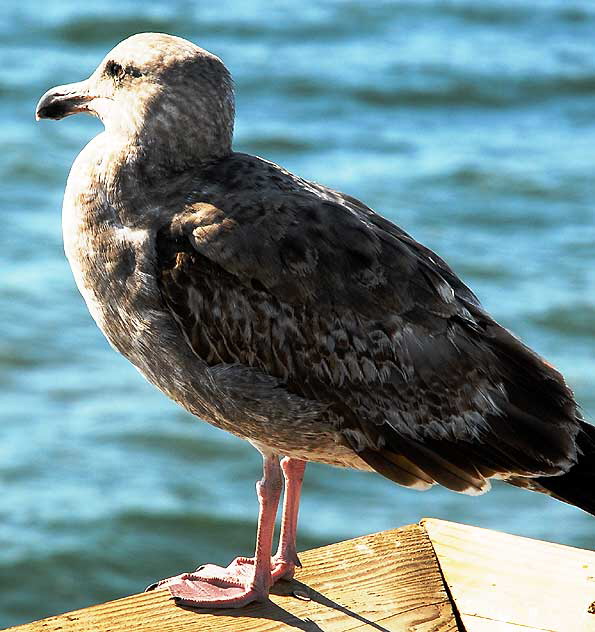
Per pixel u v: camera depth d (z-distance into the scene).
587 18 38.03
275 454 6.55
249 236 6.12
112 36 34.47
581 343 19.20
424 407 6.21
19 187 24.44
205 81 6.31
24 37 33.69
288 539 6.39
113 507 15.27
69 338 18.92
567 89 31.84
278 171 6.38
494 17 37.75
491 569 6.32
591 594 6.12
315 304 6.13
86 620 5.93
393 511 15.18
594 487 6.18
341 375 6.18
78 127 27.59
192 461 16.23
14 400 17.38
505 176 25.92
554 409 6.25
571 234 23.36
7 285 20.28
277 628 5.98
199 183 6.27
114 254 6.27
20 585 14.23
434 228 23.56
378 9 37.56
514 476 6.32
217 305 6.17
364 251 6.16
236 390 6.27
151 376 6.54
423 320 6.19
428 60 33.44
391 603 6.12
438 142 28.14
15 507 15.20
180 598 6.12
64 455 16.22
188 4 36.81
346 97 30.73
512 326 19.70
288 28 35.44
